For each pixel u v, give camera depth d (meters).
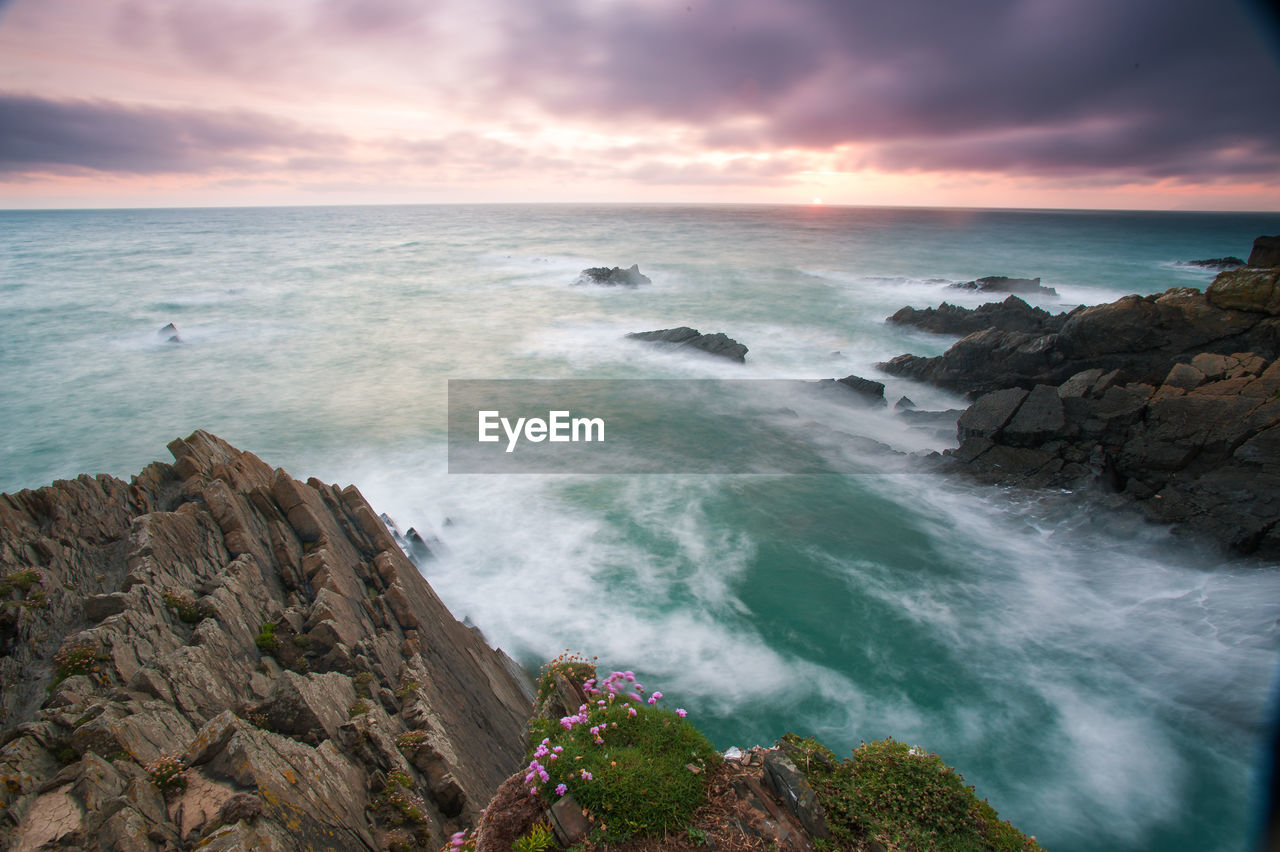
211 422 41.66
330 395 47.31
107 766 8.58
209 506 15.47
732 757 8.80
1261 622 20.59
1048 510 27.95
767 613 22.70
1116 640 20.91
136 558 13.12
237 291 89.69
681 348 57.12
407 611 16.11
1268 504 24.28
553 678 10.68
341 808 9.58
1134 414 29.42
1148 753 16.80
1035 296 77.56
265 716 10.91
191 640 11.85
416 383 50.25
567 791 7.83
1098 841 14.68
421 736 11.89
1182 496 26.20
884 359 54.09
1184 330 33.38
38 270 109.31
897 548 26.66
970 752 17.06
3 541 12.83
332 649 13.27
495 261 123.69
